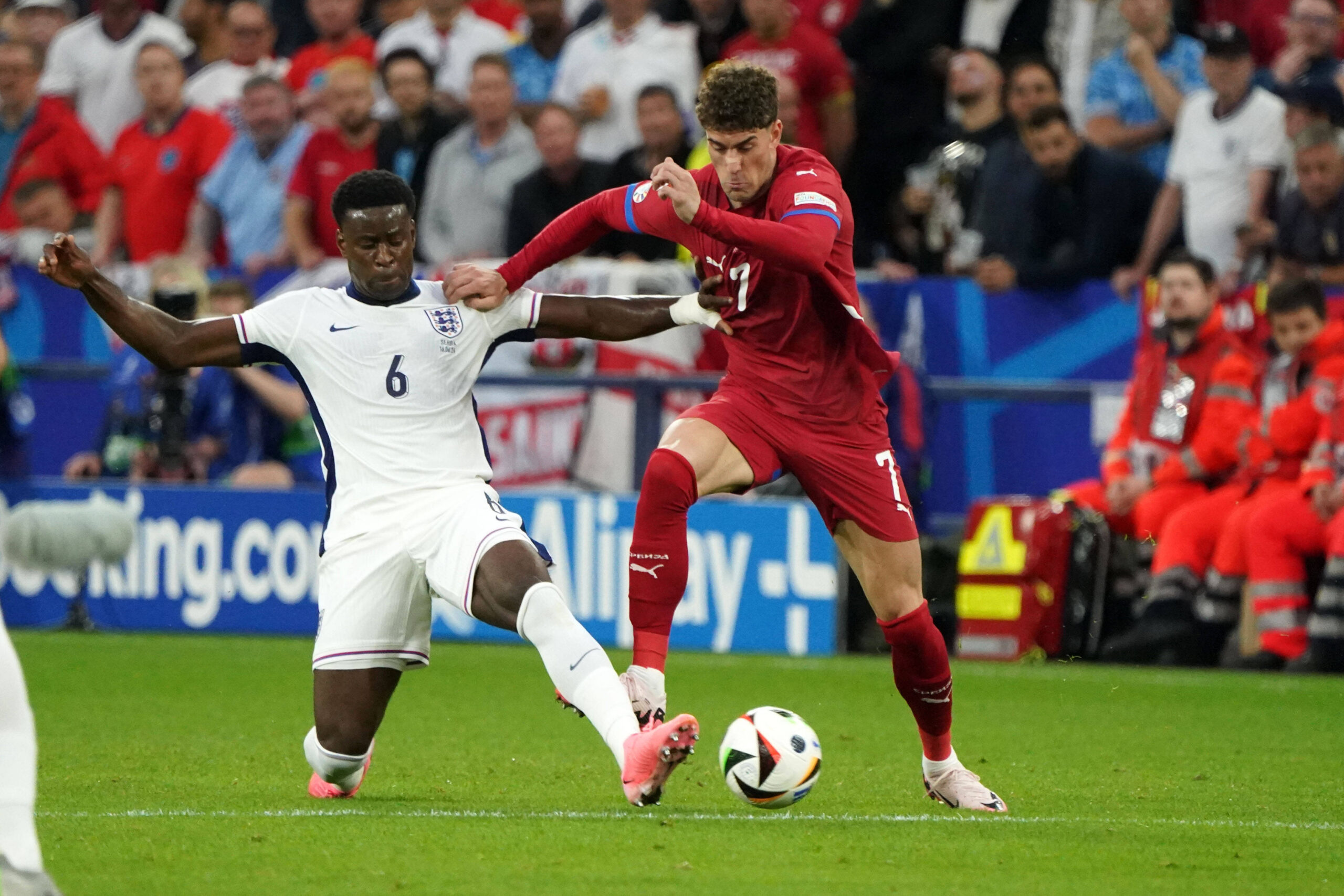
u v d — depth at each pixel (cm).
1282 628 3259
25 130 4984
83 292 1611
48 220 4734
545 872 1358
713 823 1627
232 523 3841
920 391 3559
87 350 4391
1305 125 3678
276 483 3900
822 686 3042
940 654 1775
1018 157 3809
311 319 1698
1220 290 3406
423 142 4378
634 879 1333
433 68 4759
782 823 1642
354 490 1689
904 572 1778
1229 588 3331
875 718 2633
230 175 4644
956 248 4025
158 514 3900
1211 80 3747
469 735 2398
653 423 3625
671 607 1748
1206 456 3334
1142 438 3391
